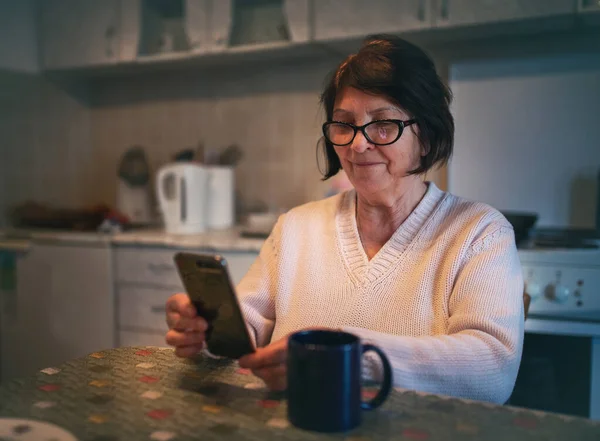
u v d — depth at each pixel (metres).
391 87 0.90
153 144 2.70
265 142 2.48
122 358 0.80
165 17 2.43
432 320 0.92
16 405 0.63
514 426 0.58
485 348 0.77
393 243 1.00
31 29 2.50
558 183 2.03
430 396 0.66
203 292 0.70
